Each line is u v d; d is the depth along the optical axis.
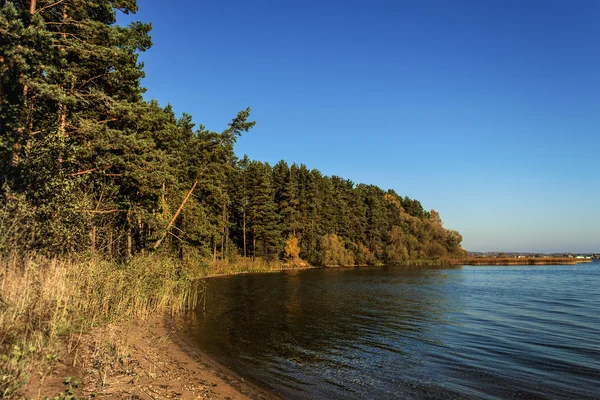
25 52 12.34
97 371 7.89
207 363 10.40
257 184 66.06
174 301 20.02
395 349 13.09
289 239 71.81
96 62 17.66
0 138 11.49
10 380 5.84
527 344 14.00
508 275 56.00
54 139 12.93
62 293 10.26
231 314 19.38
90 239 15.53
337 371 10.48
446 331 16.22
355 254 82.38
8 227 10.12
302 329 16.17
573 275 56.62
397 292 31.42
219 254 56.84
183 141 37.78
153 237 26.17
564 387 9.54
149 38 20.19
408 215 99.44
